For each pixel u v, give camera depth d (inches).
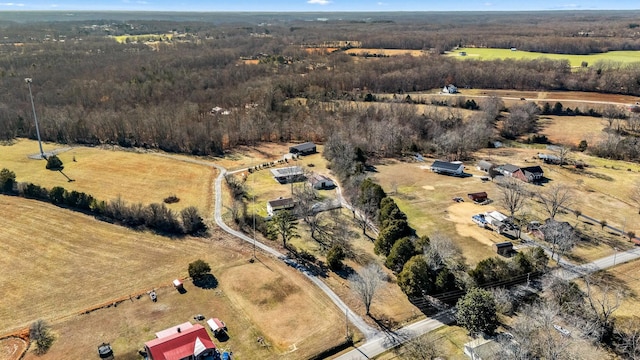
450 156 5319.9
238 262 3191.4
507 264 2923.2
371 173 4815.5
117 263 3169.3
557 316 2513.5
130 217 3725.4
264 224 3624.5
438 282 2743.6
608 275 2933.1
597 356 2257.6
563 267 3024.1
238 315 2655.0
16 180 4507.9
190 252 3324.3
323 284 2933.1
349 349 2389.3
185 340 2316.7
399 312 2667.3
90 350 2378.2
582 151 5403.5
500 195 4185.5
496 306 2534.5
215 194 4320.9
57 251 3309.5
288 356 2329.0
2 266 3117.6
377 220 3688.5
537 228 3440.0
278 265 3149.6
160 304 2746.1
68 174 4761.3
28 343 2420.0
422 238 3063.5
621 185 4362.7
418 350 2337.6
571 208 3875.5
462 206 3981.3
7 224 3686.0
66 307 2714.1
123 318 2620.6
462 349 2351.1
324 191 4387.3
